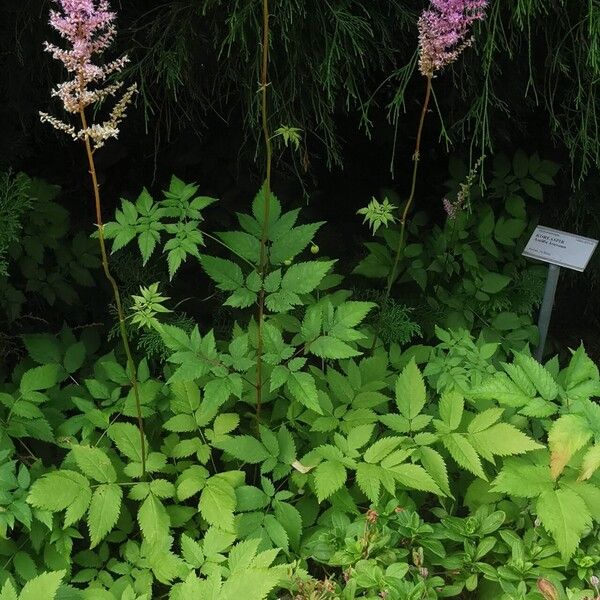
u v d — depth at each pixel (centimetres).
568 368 196
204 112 219
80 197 232
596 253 235
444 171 238
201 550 178
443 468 185
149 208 182
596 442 182
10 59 207
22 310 224
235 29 189
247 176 227
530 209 234
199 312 225
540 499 181
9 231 199
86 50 160
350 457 185
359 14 198
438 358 199
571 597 172
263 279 190
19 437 189
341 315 189
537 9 194
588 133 212
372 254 219
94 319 226
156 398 196
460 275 226
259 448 188
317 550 182
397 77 204
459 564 181
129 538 191
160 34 201
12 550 180
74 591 174
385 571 176
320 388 201
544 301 218
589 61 196
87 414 190
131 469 185
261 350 186
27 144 222
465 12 191
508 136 225
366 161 235
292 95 199
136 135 227
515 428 187
